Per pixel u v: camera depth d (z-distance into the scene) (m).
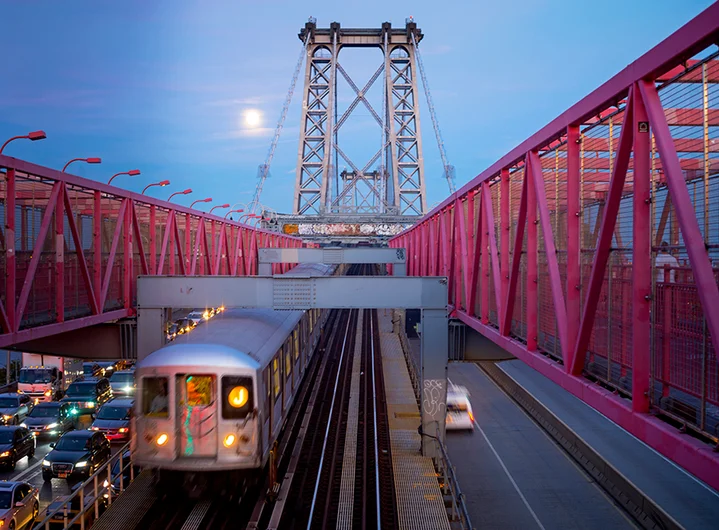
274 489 9.68
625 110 4.49
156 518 8.58
